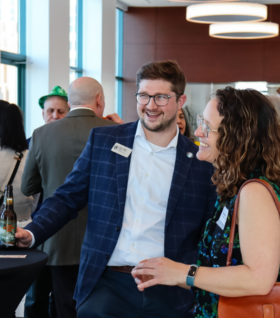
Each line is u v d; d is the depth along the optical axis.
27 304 2.97
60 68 6.47
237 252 1.29
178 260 1.85
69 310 2.59
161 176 1.91
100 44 8.38
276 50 10.24
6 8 5.81
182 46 10.54
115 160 1.93
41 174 2.63
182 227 1.88
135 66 10.71
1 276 1.53
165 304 1.83
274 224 1.20
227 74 10.44
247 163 1.30
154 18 10.59
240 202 1.25
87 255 1.90
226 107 1.33
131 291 1.83
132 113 10.77
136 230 1.85
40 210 1.95
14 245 1.84
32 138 2.66
